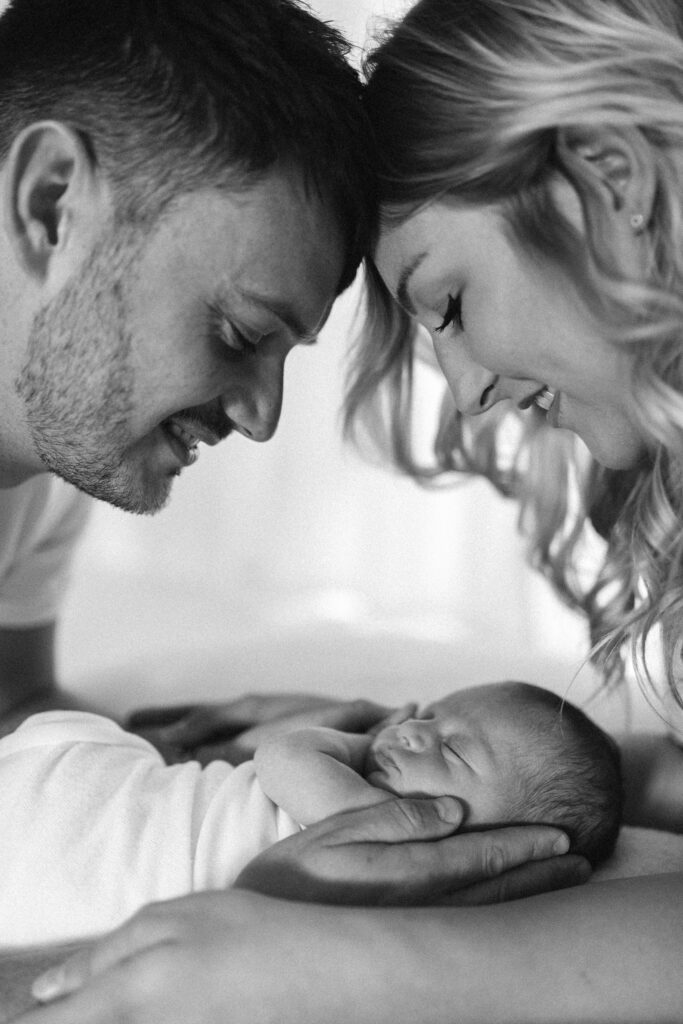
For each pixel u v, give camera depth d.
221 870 1.16
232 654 2.10
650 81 1.06
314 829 1.09
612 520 1.55
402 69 1.15
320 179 1.13
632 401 1.11
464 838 1.11
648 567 1.25
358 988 0.85
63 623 2.88
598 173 1.06
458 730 1.28
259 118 1.11
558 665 1.97
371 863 1.04
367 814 1.12
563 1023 0.87
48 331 1.19
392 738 1.29
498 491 1.72
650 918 0.92
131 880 1.14
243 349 1.20
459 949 0.88
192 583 3.22
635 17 1.08
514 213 1.07
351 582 3.09
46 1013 0.84
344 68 1.20
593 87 1.05
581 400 1.16
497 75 1.08
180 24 1.16
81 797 1.20
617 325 1.06
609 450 1.20
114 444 1.22
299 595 3.11
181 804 1.21
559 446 1.64
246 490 3.16
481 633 2.84
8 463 1.37
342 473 3.05
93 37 1.18
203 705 1.72
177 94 1.13
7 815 1.18
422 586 2.97
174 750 1.60
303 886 1.03
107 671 2.06
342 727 1.50
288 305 1.17
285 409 3.04
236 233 1.12
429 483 1.72
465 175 1.08
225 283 1.14
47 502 1.72
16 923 1.12
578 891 0.96
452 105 1.09
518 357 1.12
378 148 1.15
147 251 1.13
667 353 1.09
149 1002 0.84
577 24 1.07
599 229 1.06
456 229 1.10
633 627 1.32
